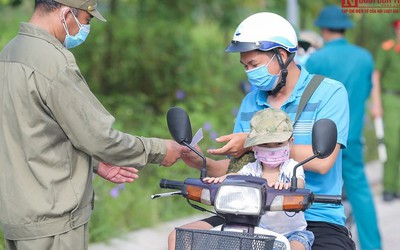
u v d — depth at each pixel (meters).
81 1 6.55
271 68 6.92
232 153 6.96
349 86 11.54
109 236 11.66
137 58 17.78
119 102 16.94
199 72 18.98
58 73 6.29
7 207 6.41
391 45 15.12
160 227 12.44
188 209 13.39
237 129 7.50
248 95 7.53
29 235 6.38
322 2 18.91
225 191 5.91
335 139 6.16
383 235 13.19
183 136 6.45
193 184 6.30
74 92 6.28
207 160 7.25
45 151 6.33
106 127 6.35
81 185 6.48
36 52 6.36
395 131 15.31
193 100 17.72
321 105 7.09
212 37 19.98
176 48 18.30
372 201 11.66
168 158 6.86
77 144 6.37
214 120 16.45
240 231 5.95
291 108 7.13
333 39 12.04
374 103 15.37
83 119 6.29
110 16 17.50
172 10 18.61
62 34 6.61
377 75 15.30
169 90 18.05
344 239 6.91
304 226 6.67
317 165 6.88
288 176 6.52
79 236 6.52
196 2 18.83
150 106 17.83
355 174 11.60
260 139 6.32
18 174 6.35
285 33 6.93
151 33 18.05
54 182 6.36
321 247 6.79
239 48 6.86
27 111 6.30
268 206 6.00
